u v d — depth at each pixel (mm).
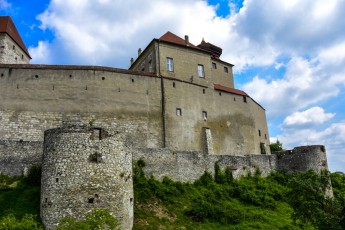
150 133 44594
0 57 54125
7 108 40125
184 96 49250
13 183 31516
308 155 46125
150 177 35844
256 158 45812
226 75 60500
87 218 22969
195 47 53656
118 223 23516
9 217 22578
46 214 24828
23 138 39562
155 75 47688
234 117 55062
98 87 43281
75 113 41562
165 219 30312
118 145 27047
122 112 43625
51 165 25734
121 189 26203
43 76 42000
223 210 33375
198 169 39812
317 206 24906
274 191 40969
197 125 49469
